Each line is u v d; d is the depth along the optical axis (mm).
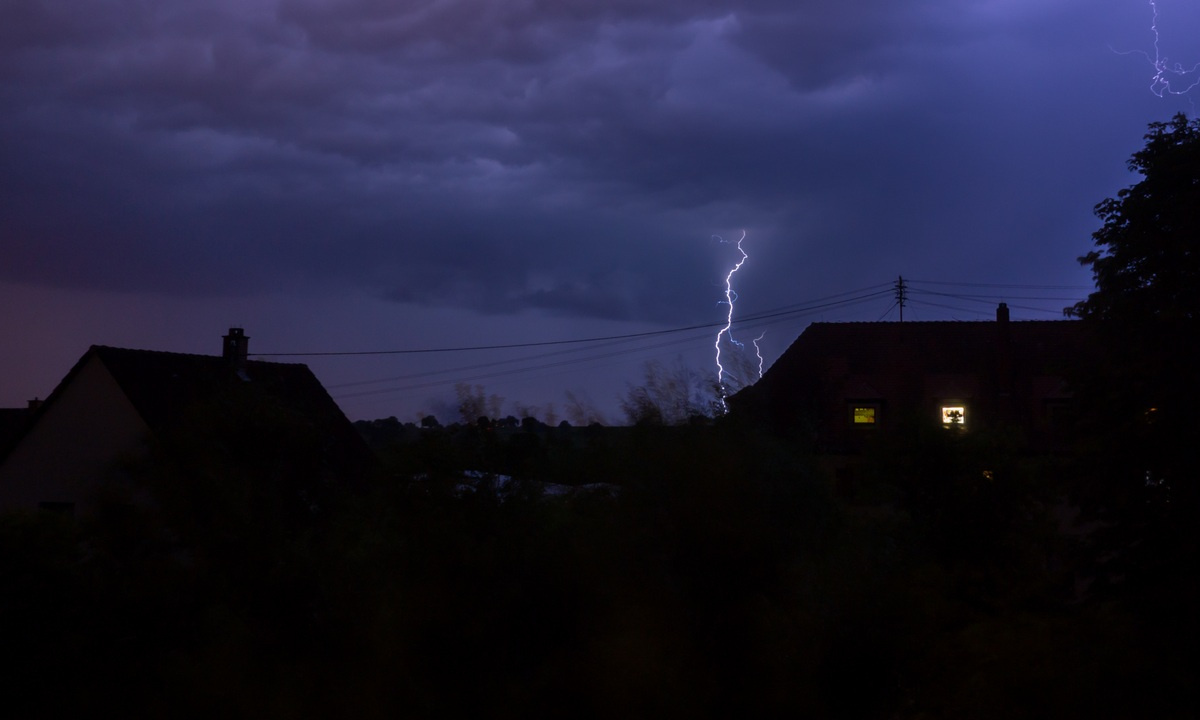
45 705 6129
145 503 6691
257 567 6133
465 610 5512
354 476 7055
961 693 7488
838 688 5602
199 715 5500
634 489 5910
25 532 6441
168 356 23766
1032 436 26312
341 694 5453
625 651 5344
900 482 12516
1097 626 9969
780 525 5957
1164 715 9133
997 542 12516
